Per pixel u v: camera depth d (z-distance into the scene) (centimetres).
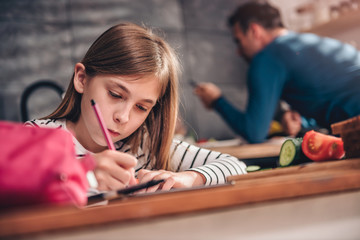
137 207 35
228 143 235
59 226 32
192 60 342
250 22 199
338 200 45
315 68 167
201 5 352
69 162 42
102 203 46
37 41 288
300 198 43
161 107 103
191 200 37
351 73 161
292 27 326
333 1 280
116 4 318
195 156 105
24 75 281
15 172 39
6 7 283
